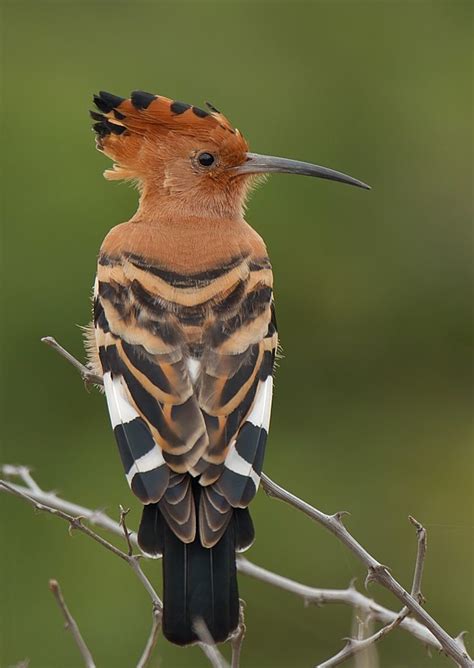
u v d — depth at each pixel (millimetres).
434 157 14961
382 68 15133
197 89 14945
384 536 13148
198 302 7270
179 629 6352
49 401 13344
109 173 8469
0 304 13438
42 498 8055
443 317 14641
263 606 12094
